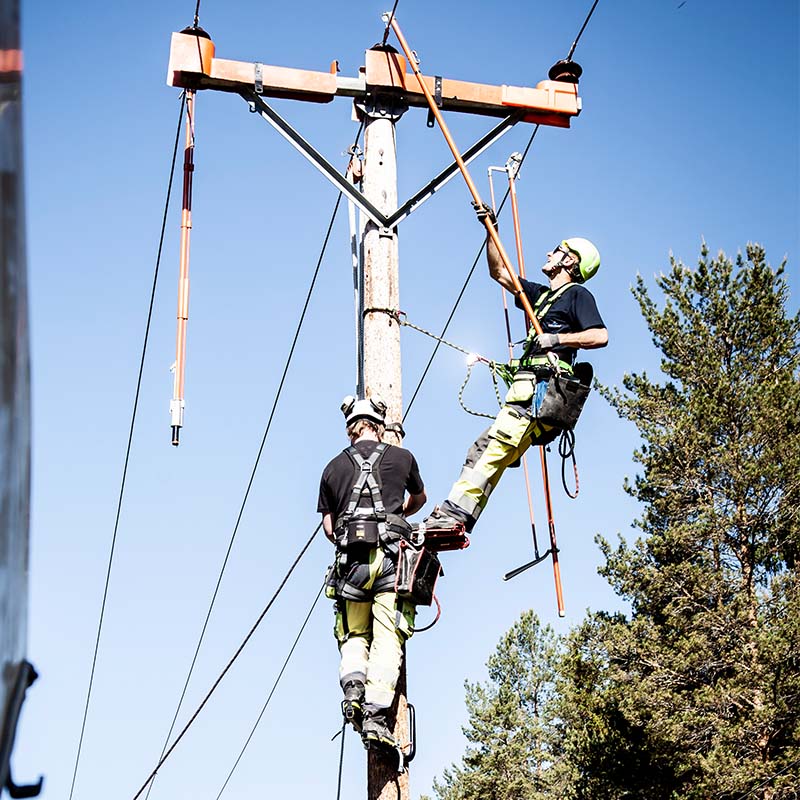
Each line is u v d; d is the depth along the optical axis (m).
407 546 6.56
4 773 2.18
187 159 8.15
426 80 8.73
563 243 7.71
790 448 22.44
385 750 6.46
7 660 2.24
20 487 2.33
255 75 8.34
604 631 22.72
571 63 9.16
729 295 24.47
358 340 8.33
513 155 9.08
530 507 8.11
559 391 7.03
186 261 7.91
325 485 6.84
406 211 8.44
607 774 22.86
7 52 2.23
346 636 6.66
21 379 2.30
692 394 23.45
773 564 22.81
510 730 36.38
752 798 19.36
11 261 2.23
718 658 21.47
